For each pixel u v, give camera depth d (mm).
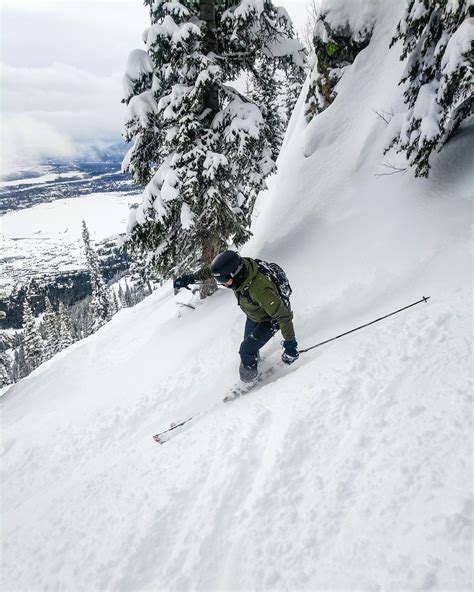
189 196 6812
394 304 4605
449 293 4203
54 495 3887
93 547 2939
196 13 7184
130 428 4828
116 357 7844
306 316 5191
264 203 11461
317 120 9391
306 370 3996
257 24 6938
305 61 7781
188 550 2611
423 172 5859
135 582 2545
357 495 2479
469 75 4520
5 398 8172
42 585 2783
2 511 4074
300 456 2957
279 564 2283
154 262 8125
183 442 3811
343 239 6457
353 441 2873
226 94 7125
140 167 7992
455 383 2982
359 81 9031
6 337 17906
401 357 3512
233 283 3898
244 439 3369
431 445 2572
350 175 7730
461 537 1996
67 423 5359
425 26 5477
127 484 3516
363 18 9094
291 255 7105
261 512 2654
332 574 2107
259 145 7148
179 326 7340
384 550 2102
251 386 4355
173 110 6848
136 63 7344
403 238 5566
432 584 1861
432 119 5285
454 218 5277
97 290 52156
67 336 58969
